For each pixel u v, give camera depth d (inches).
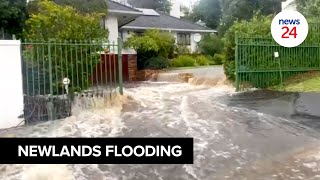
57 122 357.7
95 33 475.5
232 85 560.7
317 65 578.9
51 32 442.3
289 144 287.7
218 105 427.5
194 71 800.9
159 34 961.5
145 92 560.4
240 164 254.2
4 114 342.0
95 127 341.7
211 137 308.5
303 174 233.9
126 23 1019.9
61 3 749.9
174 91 572.7
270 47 540.7
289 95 456.4
